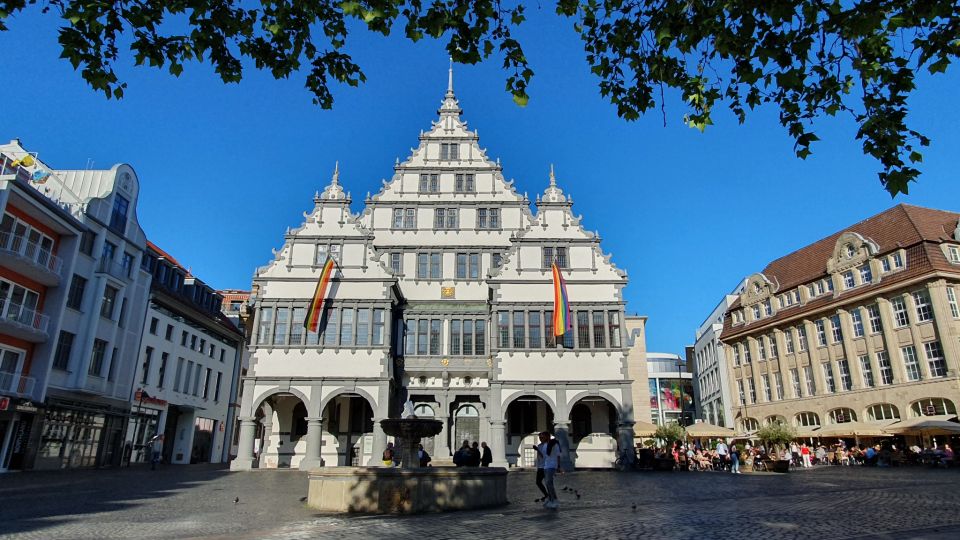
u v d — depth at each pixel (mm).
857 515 12070
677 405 103688
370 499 14352
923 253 41156
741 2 7676
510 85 9078
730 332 61250
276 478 27844
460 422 39125
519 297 38219
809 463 38656
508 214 42531
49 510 14016
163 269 45625
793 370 52656
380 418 35219
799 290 52594
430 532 10727
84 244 35906
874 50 8188
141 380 41406
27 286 32062
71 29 8047
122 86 8500
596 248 39094
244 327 59250
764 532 10055
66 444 34156
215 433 52688
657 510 13719
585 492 19656
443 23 8359
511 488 21844
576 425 39438
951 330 39156
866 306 45250
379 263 38000
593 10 9133
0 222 29109
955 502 14188
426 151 43750
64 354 34188
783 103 8750
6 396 29266
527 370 36875
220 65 8922
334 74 9273
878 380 43688
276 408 39562
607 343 37312
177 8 8383
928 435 38750
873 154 8297
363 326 36969
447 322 39125
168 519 12789
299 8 8758
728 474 29938
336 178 39906
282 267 38000
